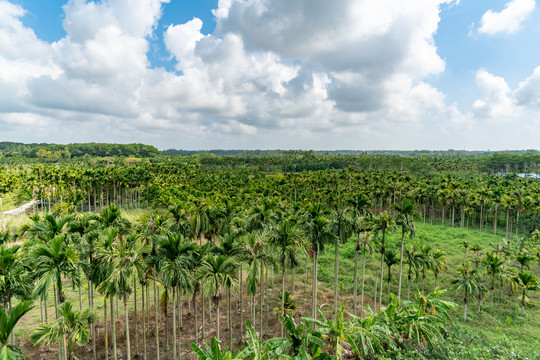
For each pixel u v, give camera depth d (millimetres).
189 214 38750
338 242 30141
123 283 20172
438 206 97375
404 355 16875
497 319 31781
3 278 19359
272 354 15625
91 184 90875
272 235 27297
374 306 31922
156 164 159750
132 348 25703
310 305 34312
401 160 173250
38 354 23500
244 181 121688
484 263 35625
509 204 70750
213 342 13398
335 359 15836
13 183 93125
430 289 38438
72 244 23906
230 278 21844
